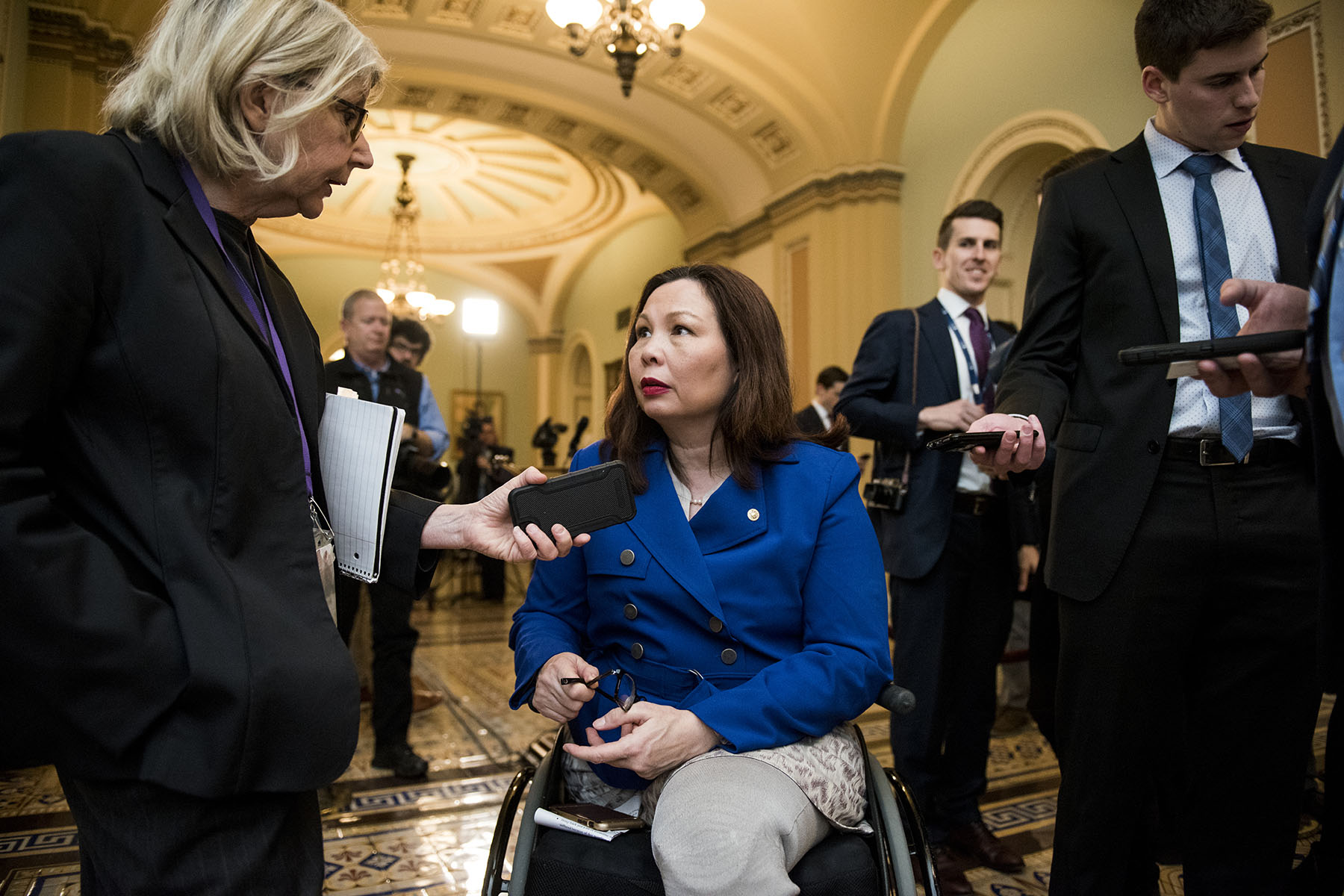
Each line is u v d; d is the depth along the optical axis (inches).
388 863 96.7
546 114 350.3
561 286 609.6
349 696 38.5
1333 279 30.2
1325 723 136.9
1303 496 58.1
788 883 41.7
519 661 54.7
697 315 54.9
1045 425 61.2
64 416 36.2
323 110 41.2
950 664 94.3
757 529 55.0
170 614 34.8
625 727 48.2
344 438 48.9
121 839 35.7
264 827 37.2
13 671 32.3
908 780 92.7
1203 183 62.6
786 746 48.9
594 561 56.4
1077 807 61.9
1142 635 60.0
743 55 304.0
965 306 105.9
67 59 222.8
